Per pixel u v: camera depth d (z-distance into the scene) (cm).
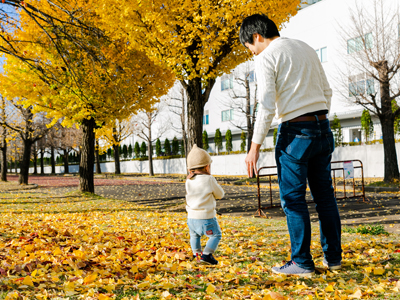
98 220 609
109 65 919
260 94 224
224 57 826
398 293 186
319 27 2008
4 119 2156
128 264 267
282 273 229
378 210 716
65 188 1859
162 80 1123
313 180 239
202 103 864
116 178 2966
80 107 1037
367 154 1659
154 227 495
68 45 817
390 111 1242
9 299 176
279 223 546
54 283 213
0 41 835
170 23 709
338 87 1709
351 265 245
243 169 2439
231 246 356
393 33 1329
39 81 981
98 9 768
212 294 195
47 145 4119
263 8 659
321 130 222
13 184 2148
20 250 310
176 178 2456
